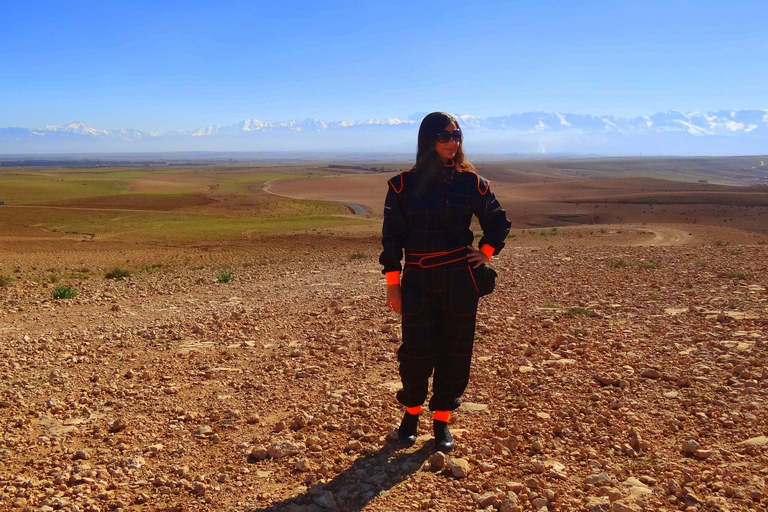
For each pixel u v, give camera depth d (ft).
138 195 407.44
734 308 21.85
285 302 31.12
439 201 10.04
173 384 16.24
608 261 42.37
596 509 8.51
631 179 615.98
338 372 16.85
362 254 83.92
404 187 10.27
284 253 111.55
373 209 400.06
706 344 17.24
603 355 16.99
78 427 13.06
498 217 10.30
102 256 108.37
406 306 10.46
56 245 141.28
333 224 213.66
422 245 10.21
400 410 13.53
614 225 165.89
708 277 30.60
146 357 19.52
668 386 13.85
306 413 13.43
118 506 9.36
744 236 114.01
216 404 14.47
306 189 601.62
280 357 18.79
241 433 12.54
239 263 84.53
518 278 35.19
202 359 18.95
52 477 10.49
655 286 28.63
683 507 8.51
